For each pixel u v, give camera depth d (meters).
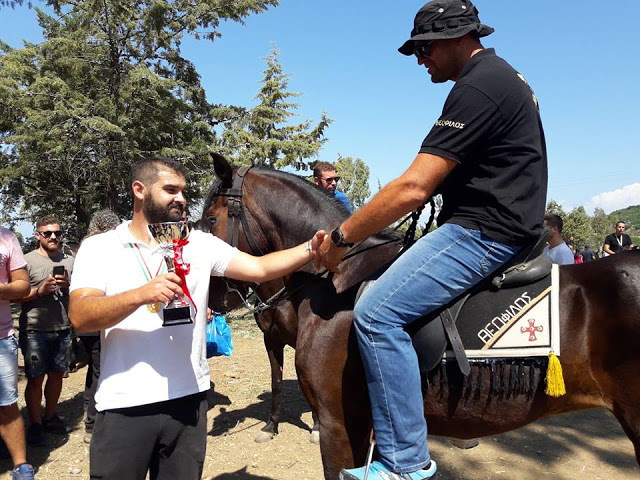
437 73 2.15
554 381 1.94
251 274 2.16
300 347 2.31
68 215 20.22
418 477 1.98
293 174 2.72
